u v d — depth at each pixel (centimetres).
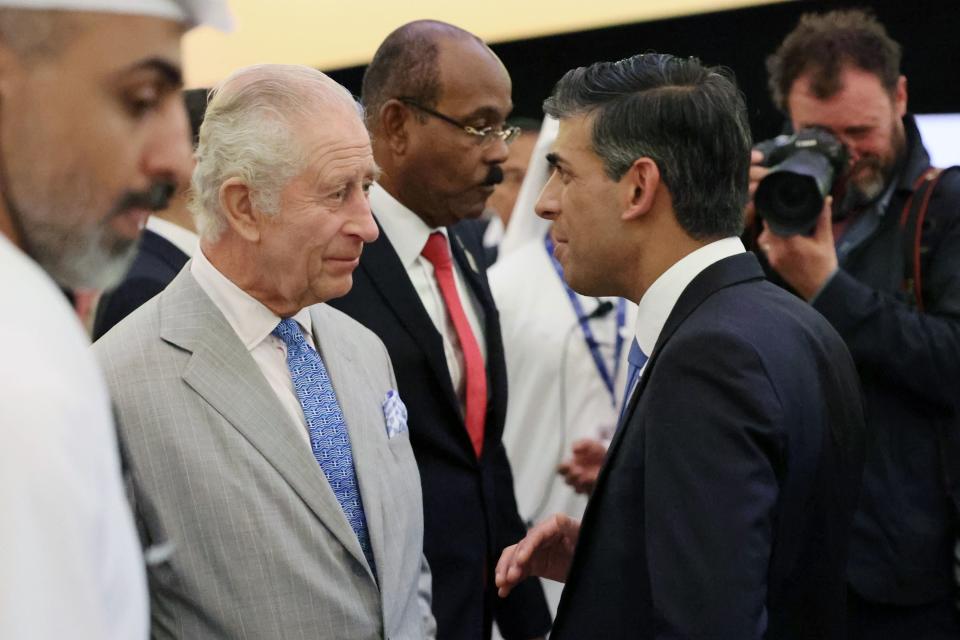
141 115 88
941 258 234
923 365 223
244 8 405
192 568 144
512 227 327
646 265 160
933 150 337
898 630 231
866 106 237
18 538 73
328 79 160
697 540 133
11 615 72
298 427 157
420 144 216
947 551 228
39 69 83
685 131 154
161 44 87
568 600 155
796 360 146
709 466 135
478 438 223
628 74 159
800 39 249
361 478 159
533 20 375
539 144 318
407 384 211
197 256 160
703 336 142
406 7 391
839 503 156
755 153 231
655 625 135
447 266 227
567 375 296
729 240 159
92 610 76
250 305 157
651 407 142
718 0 346
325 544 150
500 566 181
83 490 76
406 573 164
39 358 77
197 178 155
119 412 146
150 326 154
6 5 81
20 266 82
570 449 294
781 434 138
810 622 155
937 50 330
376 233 158
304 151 152
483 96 216
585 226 161
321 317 172
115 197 88
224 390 150
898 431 229
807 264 229
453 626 210
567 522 184
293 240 153
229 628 144
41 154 84
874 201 242
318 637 147
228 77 158
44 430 75
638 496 147
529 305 303
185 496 145
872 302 227
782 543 146
